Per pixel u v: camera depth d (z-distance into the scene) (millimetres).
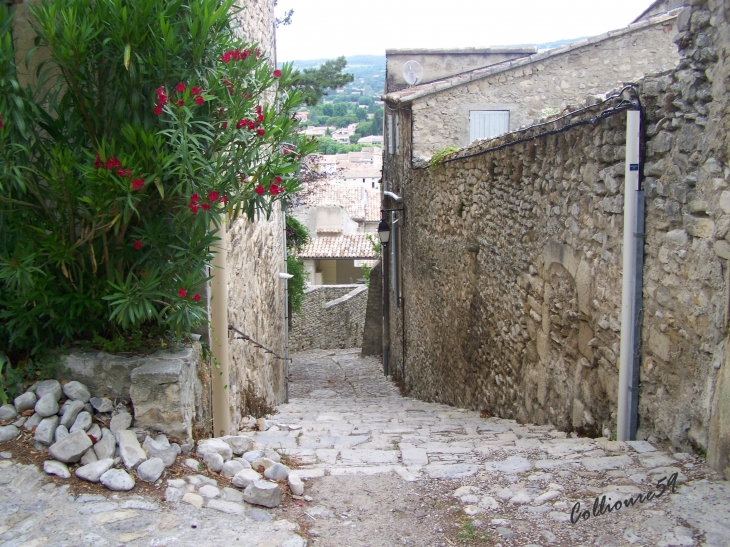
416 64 12828
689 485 3273
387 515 3334
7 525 2791
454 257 8992
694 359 3592
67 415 3422
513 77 10641
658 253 3928
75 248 3443
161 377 3520
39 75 3590
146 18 3318
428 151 10945
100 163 3197
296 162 3709
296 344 21594
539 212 5762
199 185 3490
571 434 5086
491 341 7402
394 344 15688
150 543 2768
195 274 3615
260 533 2980
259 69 4043
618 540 2877
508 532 3059
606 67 10539
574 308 5066
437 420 6980
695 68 3516
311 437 5355
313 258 25672
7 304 3504
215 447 3709
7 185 3404
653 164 3936
